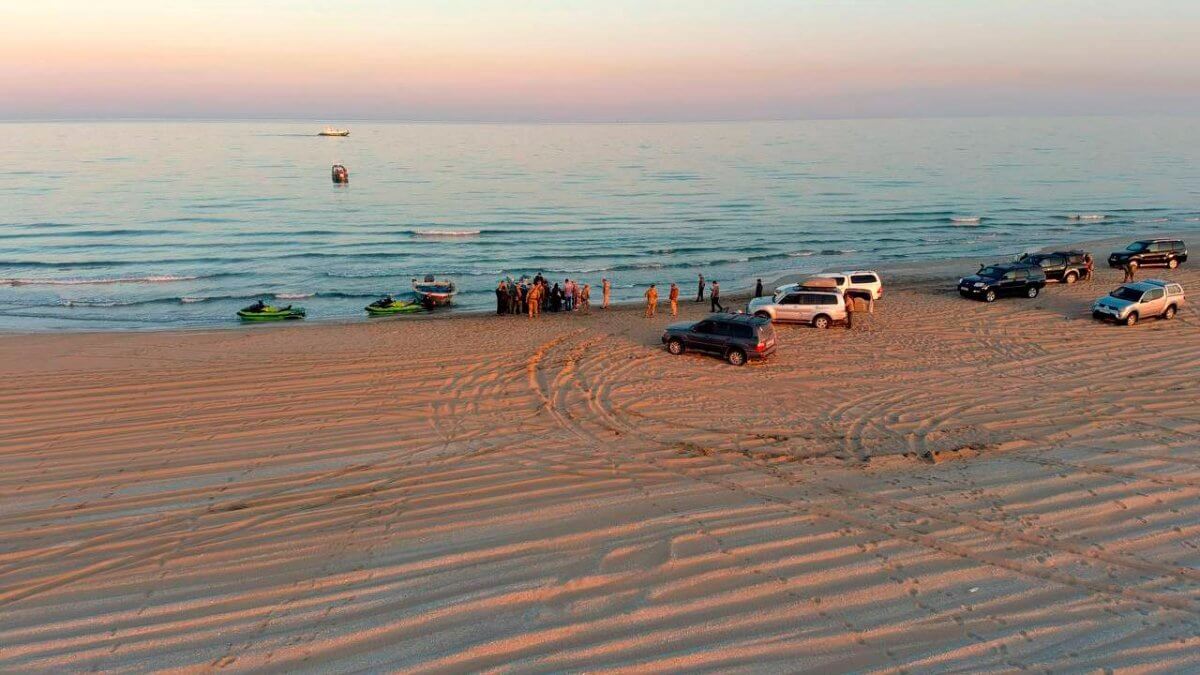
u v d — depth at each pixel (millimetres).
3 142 199875
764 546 11188
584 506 12781
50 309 35812
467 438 16297
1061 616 9391
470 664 8562
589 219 68000
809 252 51656
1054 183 94500
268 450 15555
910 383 20188
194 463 14891
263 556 11250
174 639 9172
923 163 127062
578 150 171500
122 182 96000
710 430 16844
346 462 14945
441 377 20656
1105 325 26062
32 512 12812
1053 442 15633
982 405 18281
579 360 22422
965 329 25938
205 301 37656
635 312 30609
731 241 56812
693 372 21312
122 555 11352
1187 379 19875
